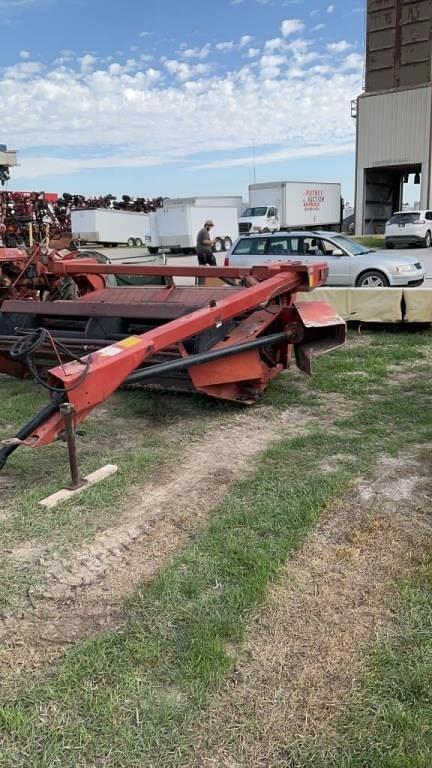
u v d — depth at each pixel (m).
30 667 2.43
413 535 3.29
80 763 2.02
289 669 2.39
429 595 2.78
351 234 40.88
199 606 2.74
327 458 4.37
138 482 4.05
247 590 2.83
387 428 4.95
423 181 35.78
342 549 3.17
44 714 2.20
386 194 40.88
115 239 35.91
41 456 4.48
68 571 3.06
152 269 6.15
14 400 5.79
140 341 4.02
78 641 2.57
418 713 2.16
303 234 13.03
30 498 3.80
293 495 3.76
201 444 4.73
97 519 3.56
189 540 3.32
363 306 9.16
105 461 4.36
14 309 6.09
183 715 2.18
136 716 2.18
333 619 2.66
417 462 4.26
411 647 2.47
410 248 27.66
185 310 5.32
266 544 3.21
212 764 2.01
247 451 4.57
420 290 8.95
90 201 39.84
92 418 5.35
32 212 25.89
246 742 2.08
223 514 3.56
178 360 4.65
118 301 6.12
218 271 5.93
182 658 2.44
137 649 2.49
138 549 3.25
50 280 7.34
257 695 2.27
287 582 2.92
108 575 3.03
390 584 2.88
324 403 5.68
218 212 31.42
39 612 2.76
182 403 5.73
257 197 38.91
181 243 29.45
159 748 2.07
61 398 3.51
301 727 2.13
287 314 5.66
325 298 9.30
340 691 2.28
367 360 7.26
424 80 34.75
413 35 34.41
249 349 5.21
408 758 1.98
